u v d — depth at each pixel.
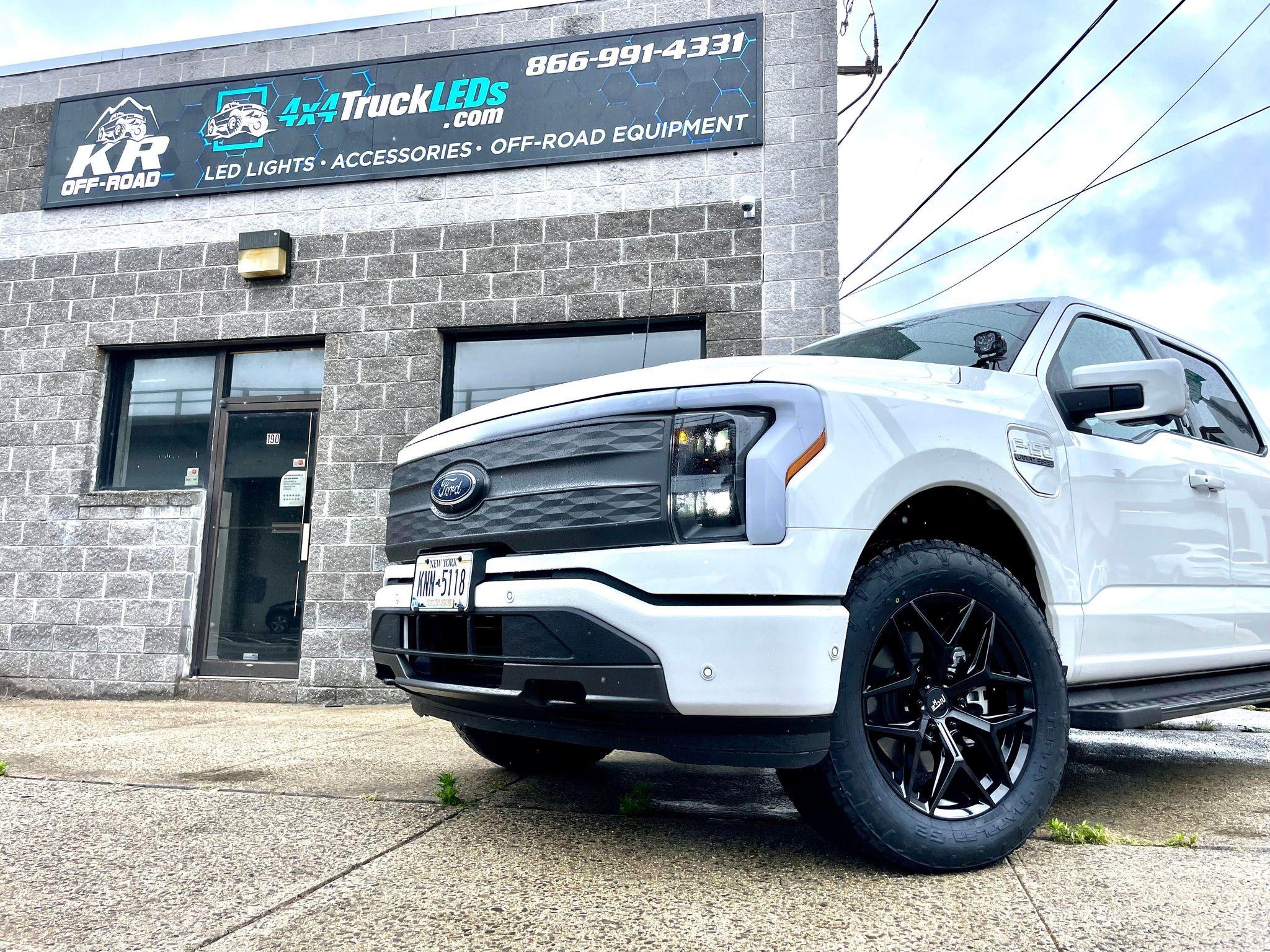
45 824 2.51
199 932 1.69
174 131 7.03
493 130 6.52
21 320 7.08
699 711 1.91
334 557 6.23
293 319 6.61
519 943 1.64
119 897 1.90
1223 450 3.40
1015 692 2.27
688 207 6.21
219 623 6.50
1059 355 2.84
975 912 1.82
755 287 6.04
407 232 6.55
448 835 2.38
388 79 6.73
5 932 1.70
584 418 2.22
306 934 1.68
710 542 1.98
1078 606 2.51
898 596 2.07
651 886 1.96
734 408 2.06
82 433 6.82
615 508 2.08
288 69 6.91
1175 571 2.90
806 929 1.71
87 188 7.11
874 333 3.30
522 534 2.22
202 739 4.21
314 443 6.62
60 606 6.62
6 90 7.46
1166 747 4.32
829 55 6.22
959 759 2.12
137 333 6.87
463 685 2.33
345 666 6.09
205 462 6.79
